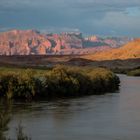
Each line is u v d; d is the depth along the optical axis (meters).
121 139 25.89
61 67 60.09
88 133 27.78
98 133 27.84
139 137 26.62
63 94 57.00
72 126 30.66
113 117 35.97
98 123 32.28
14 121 32.53
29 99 51.41
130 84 94.06
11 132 27.08
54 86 55.66
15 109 40.81
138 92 68.44
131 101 51.41
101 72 74.19
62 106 44.28
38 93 52.78
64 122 32.50
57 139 25.50
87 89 62.94
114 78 76.88
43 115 36.44
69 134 27.31
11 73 52.66
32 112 38.44
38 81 53.22
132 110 41.44
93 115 37.09
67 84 57.94
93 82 64.81
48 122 32.34
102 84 69.19
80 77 61.78
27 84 51.78
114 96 59.44
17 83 51.41
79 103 47.97
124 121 33.53
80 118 34.94
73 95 58.84
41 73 58.44
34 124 31.28
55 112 38.69
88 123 32.19
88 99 53.62
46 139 25.45
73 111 39.75
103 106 45.00
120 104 47.38
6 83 51.19
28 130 28.62
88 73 69.44
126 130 29.17
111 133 27.94
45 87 53.75
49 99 52.53
